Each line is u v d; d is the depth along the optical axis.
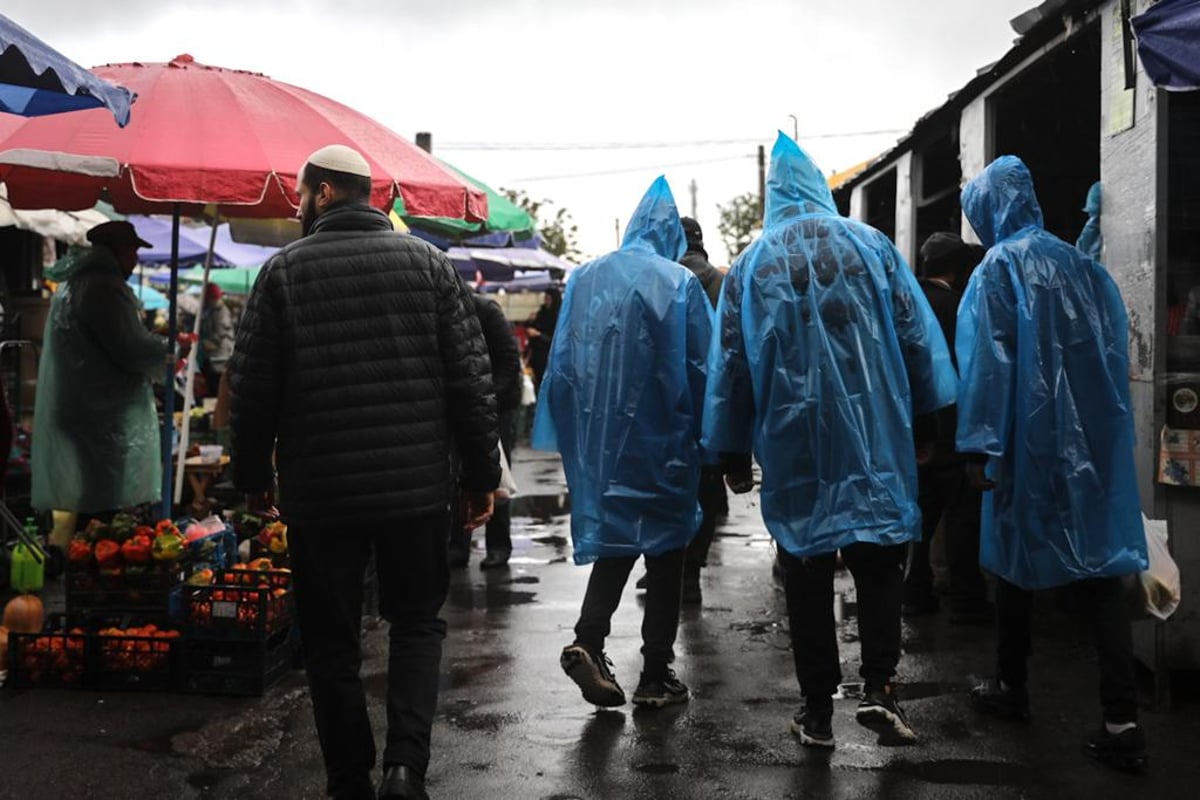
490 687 4.87
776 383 3.99
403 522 3.43
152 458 6.71
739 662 5.23
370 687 4.86
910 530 3.95
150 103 5.27
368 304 3.45
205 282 7.08
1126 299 4.78
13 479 7.90
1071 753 4.04
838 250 4.01
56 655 4.80
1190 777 3.82
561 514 10.28
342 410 3.40
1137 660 4.74
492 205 8.17
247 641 4.72
